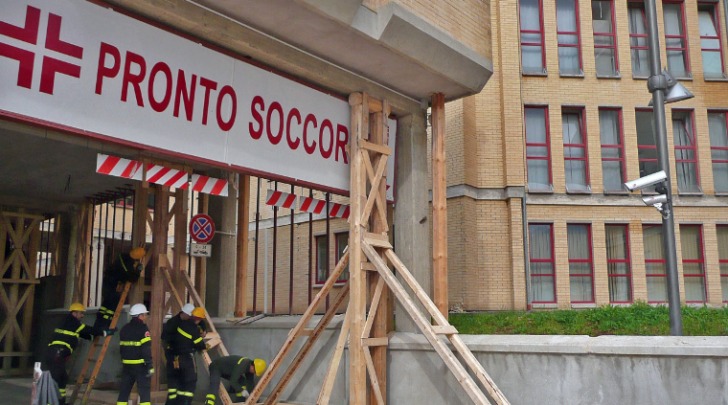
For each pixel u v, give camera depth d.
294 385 10.73
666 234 9.11
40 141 11.52
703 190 19.05
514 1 18.88
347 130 10.09
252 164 8.61
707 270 18.58
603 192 18.41
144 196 12.21
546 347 7.95
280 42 8.71
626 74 19.23
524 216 17.58
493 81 18.48
